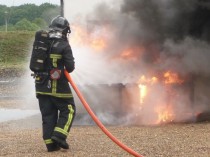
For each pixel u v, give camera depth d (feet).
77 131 24.93
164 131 24.44
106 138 22.47
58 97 19.75
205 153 18.97
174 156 18.45
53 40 20.01
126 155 18.67
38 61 19.89
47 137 19.69
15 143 21.70
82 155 18.79
